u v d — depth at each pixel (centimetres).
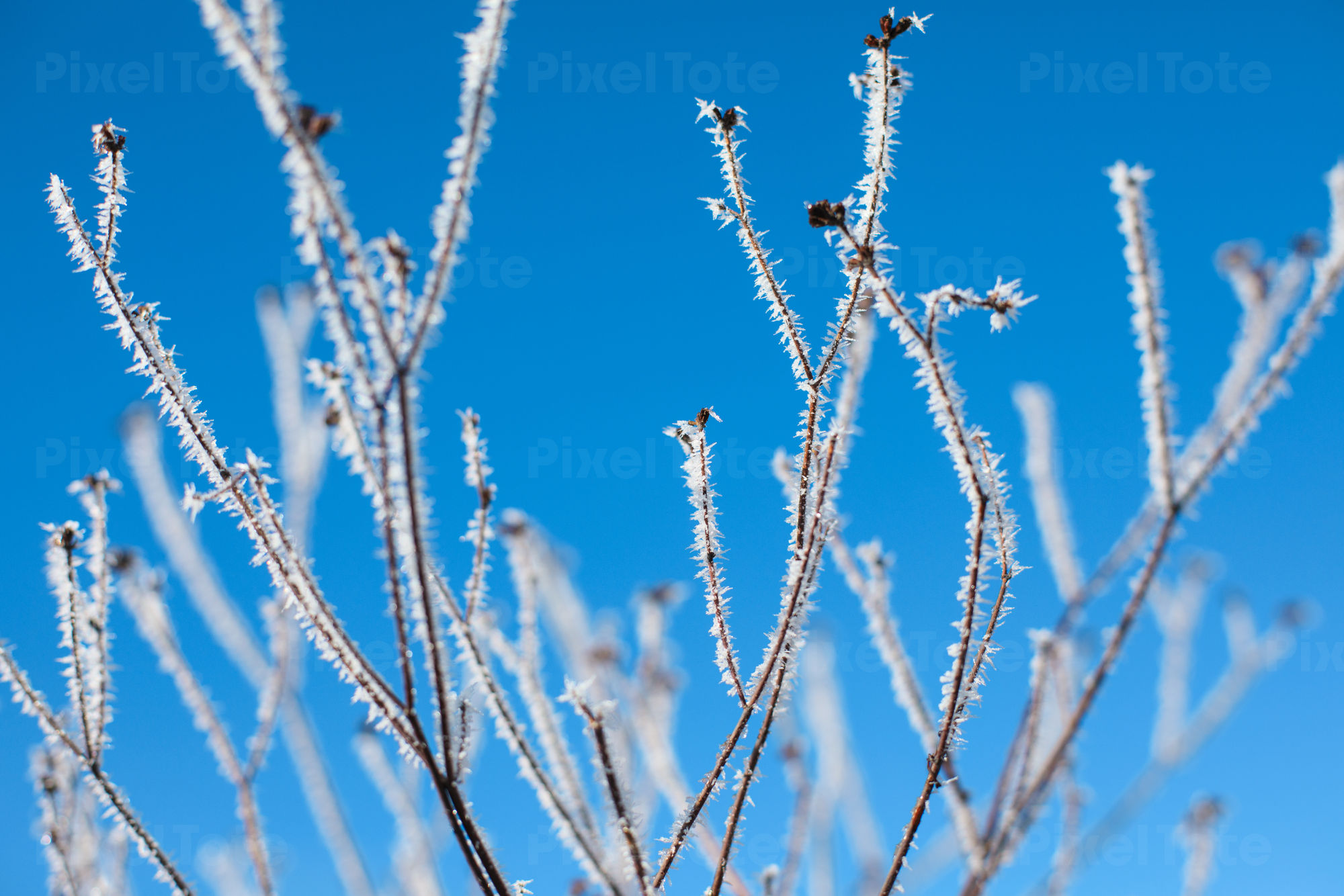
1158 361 140
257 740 149
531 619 143
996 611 140
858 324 141
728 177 141
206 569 153
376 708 139
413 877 155
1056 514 149
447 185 137
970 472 140
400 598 138
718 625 141
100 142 141
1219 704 157
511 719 139
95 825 152
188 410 140
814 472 141
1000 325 140
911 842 140
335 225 137
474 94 137
